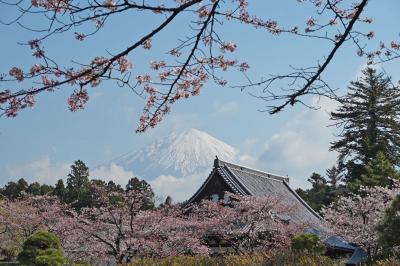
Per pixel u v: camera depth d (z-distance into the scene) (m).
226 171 32.56
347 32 5.81
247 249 22.92
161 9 4.81
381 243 16.06
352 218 24.28
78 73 5.14
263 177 37.31
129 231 21.50
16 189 63.22
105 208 21.30
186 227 23.62
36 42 4.82
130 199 21.23
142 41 4.96
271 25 6.78
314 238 19.88
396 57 6.38
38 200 30.59
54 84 4.80
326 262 13.48
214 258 15.02
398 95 6.89
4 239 29.47
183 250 22.12
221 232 23.12
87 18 4.60
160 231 22.00
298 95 5.96
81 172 60.56
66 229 22.59
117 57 4.94
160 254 21.17
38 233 22.00
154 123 7.32
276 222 23.59
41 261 20.44
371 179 35.84
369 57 7.26
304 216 35.25
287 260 13.32
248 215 23.00
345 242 28.08
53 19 4.38
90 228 21.50
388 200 24.38
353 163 42.25
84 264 21.47
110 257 22.11
